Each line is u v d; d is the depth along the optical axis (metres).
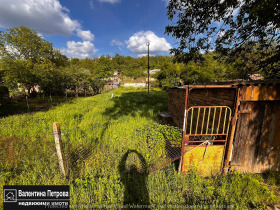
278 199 2.06
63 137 4.01
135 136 4.12
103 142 3.88
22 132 4.32
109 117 6.58
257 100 2.36
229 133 2.52
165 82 26.03
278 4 2.76
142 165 2.82
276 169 2.71
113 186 2.33
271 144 2.62
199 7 4.56
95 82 22.27
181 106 5.43
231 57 6.10
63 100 13.50
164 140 3.76
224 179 2.43
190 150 2.57
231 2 4.16
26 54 22.41
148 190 2.24
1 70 11.07
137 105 10.09
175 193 2.20
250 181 2.30
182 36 5.29
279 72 4.96
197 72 23.36
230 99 2.61
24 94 14.60
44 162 2.81
